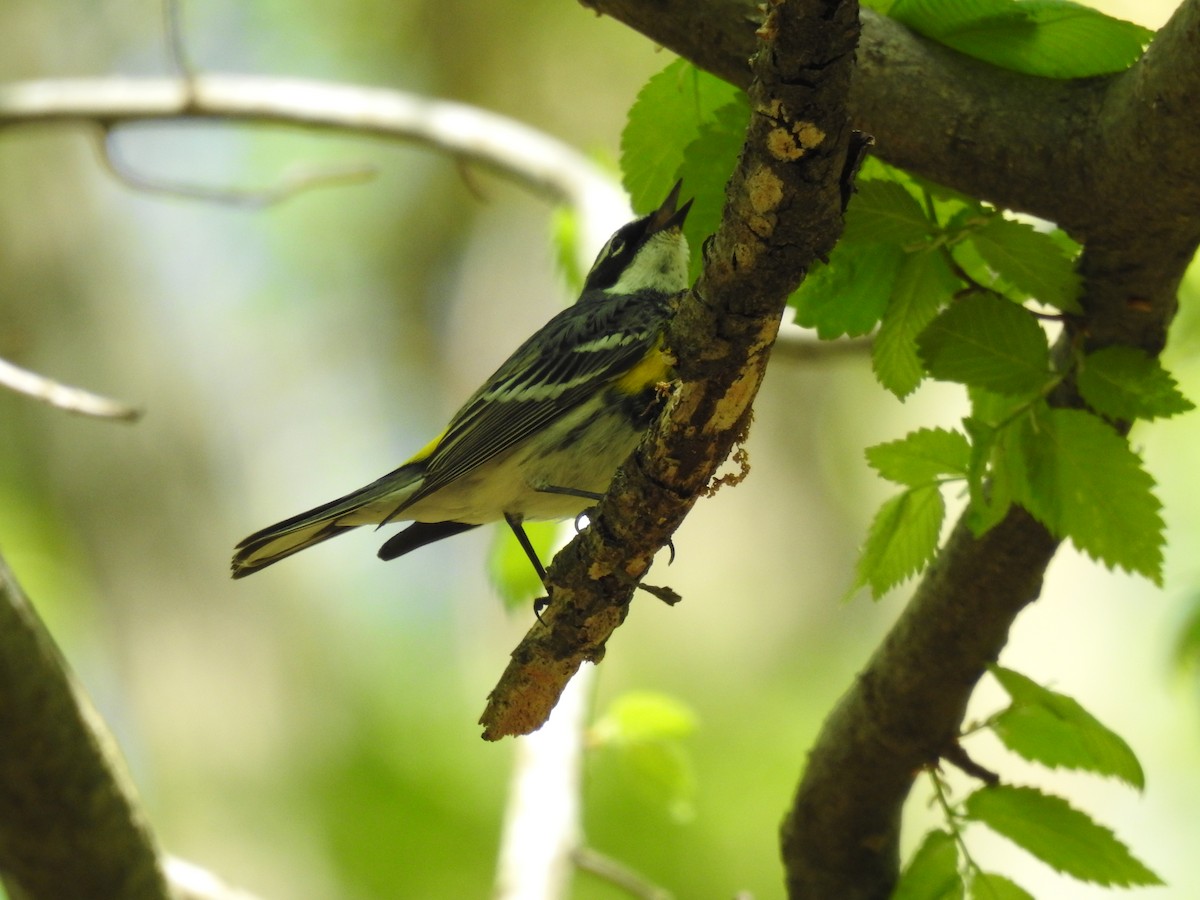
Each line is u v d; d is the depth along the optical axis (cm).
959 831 571
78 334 1683
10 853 655
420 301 2231
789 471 2172
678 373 476
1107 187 498
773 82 397
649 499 509
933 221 538
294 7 2012
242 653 1609
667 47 548
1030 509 512
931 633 602
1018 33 507
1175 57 462
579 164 1180
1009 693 540
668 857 1512
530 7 2097
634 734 858
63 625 1647
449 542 1992
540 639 554
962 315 517
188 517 1650
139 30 1927
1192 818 1296
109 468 1641
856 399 2200
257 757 1549
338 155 2031
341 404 2111
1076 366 533
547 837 798
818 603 2073
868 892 697
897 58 522
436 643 1856
